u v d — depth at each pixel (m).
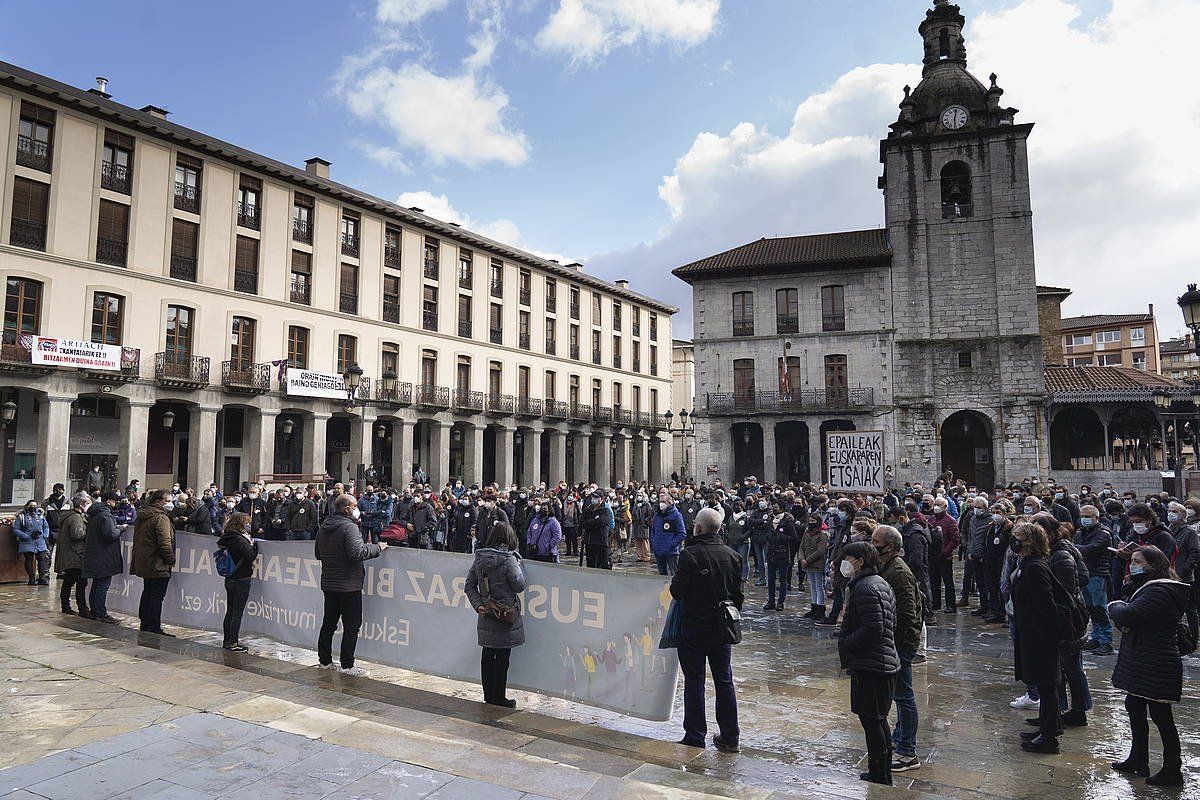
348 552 7.54
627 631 6.38
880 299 37.19
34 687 6.20
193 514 14.88
